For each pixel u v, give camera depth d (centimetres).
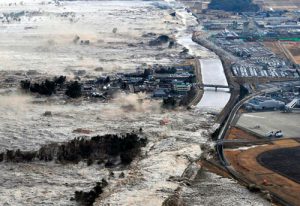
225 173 17475
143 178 16925
